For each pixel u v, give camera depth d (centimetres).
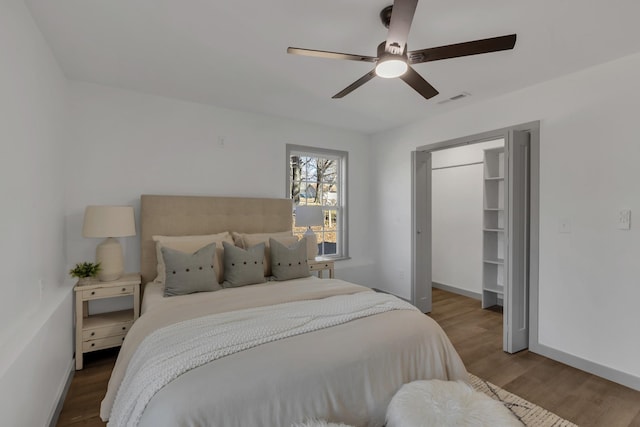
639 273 234
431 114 387
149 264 305
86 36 217
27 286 182
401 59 179
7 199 154
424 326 192
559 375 255
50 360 190
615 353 245
